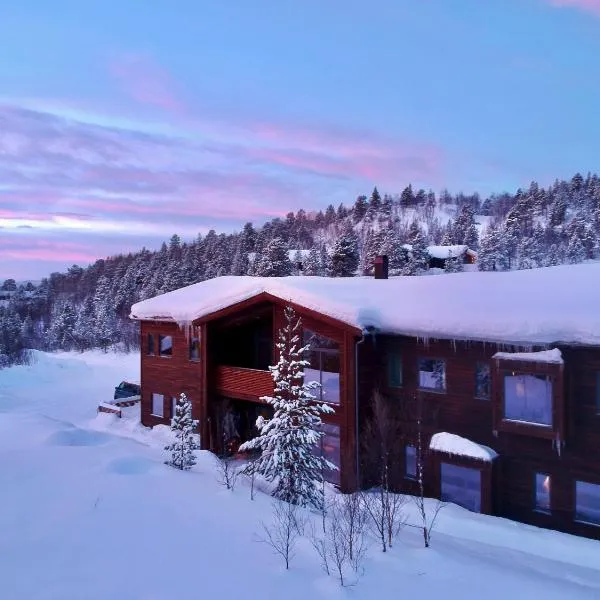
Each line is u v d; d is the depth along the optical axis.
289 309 15.03
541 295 14.88
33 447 15.27
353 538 9.45
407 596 7.22
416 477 15.91
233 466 18.23
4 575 7.24
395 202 186.88
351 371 16.52
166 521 9.59
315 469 12.81
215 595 6.88
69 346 73.00
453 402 15.30
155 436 23.41
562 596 7.77
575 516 13.01
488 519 13.29
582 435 12.82
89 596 6.71
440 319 15.32
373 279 21.89
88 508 10.09
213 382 21.61
